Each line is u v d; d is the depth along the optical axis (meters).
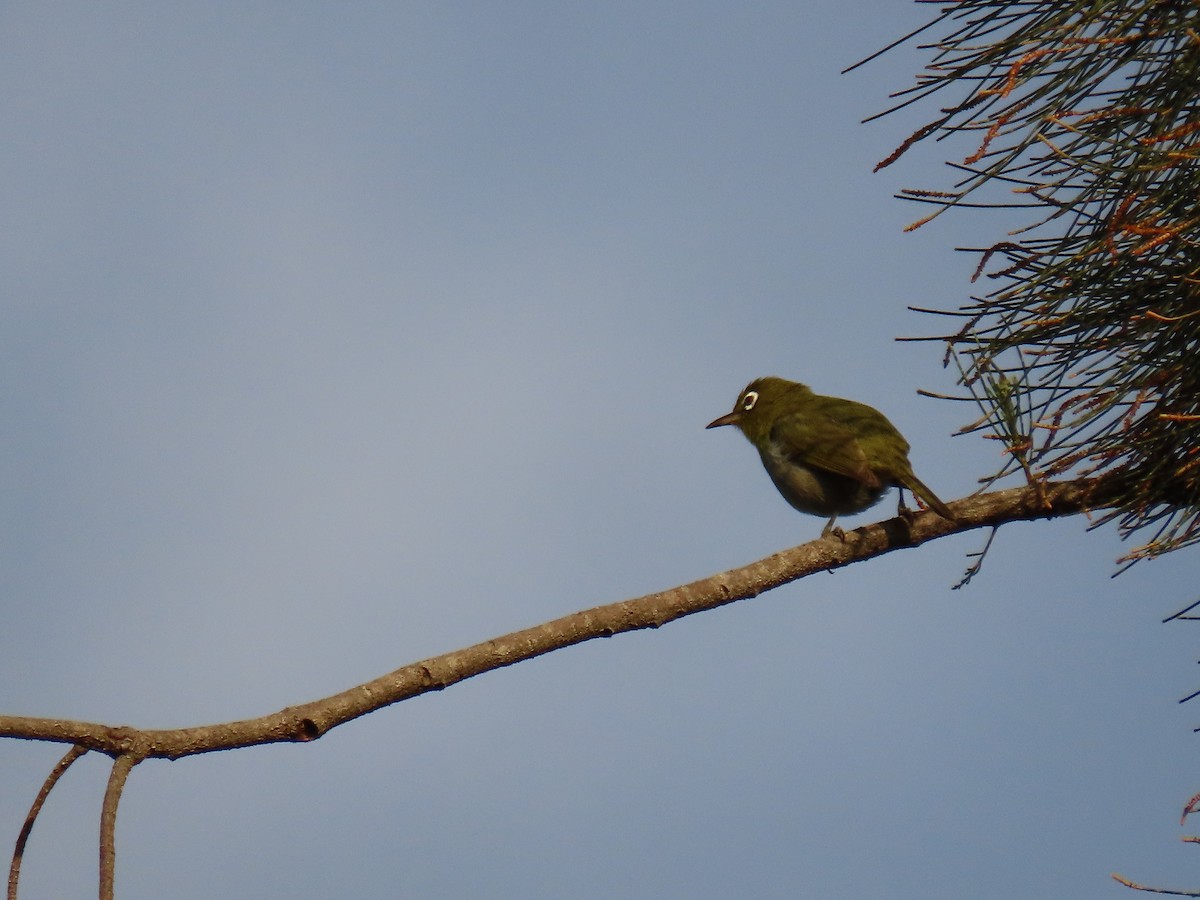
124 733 7.14
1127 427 8.48
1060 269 8.15
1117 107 7.73
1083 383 8.74
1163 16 7.55
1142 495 9.00
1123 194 7.86
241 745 7.53
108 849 6.71
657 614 8.96
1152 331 8.52
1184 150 7.42
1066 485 10.12
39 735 6.97
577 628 8.63
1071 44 7.34
